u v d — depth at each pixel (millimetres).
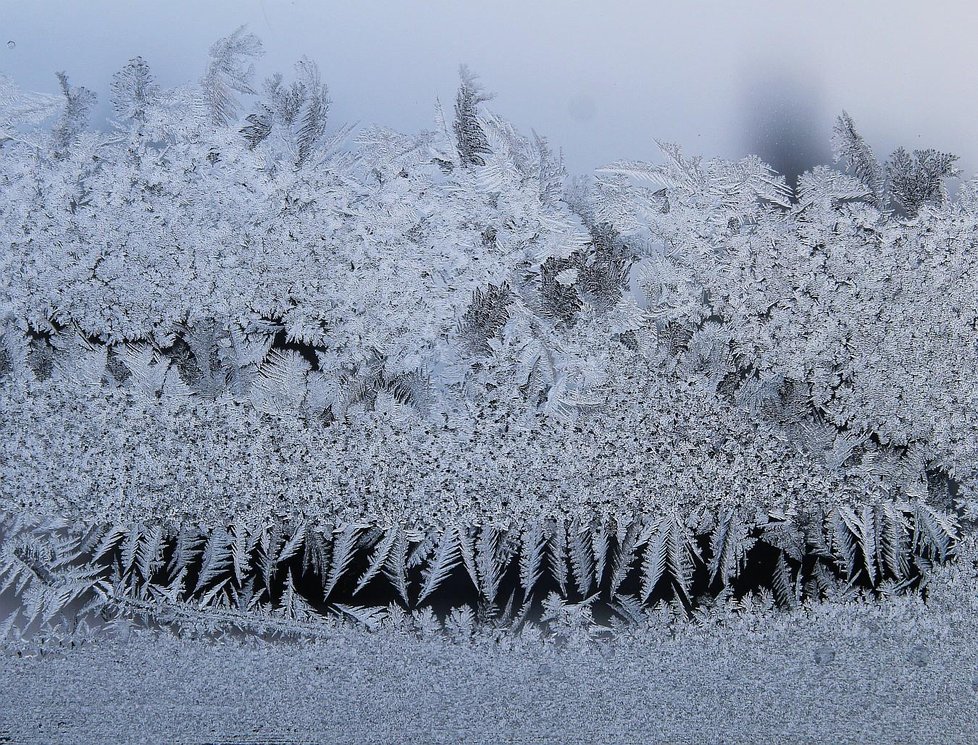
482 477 563
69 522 573
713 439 560
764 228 545
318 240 547
